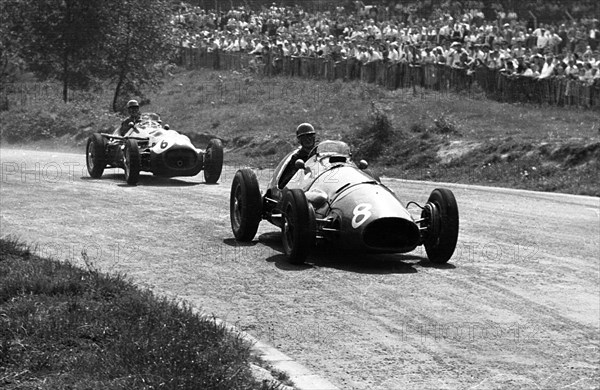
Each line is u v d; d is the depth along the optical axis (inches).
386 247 970.1
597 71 2721.5
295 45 3937.0
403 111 2797.7
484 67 3053.6
